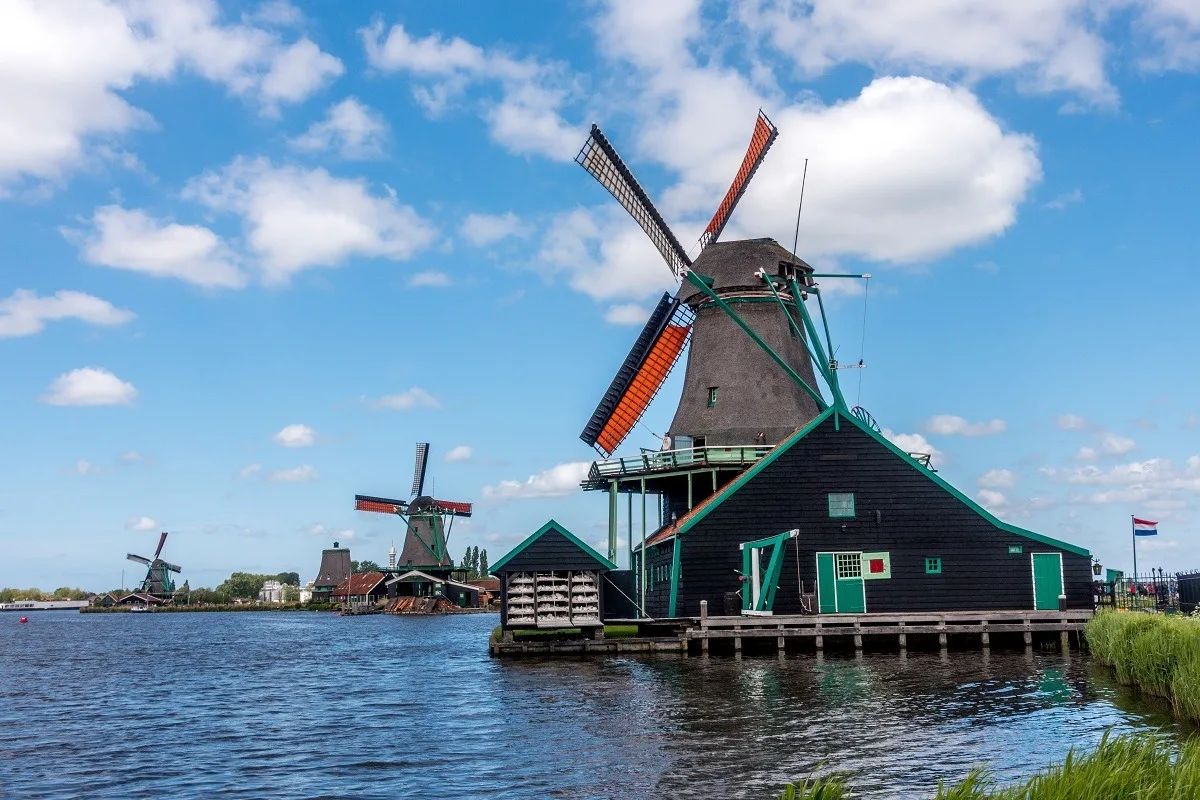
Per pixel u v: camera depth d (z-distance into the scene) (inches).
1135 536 1836.9
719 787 696.4
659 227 2148.1
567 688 1189.1
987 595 1706.4
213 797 724.7
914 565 1706.4
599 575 1648.6
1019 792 517.3
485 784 732.0
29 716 1175.6
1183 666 927.0
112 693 1424.7
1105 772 515.8
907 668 1298.0
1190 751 563.8
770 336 2085.4
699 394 2100.1
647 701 1060.5
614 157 2064.5
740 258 2102.6
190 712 1182.9
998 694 1058.7
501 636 1793.8
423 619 4662.9
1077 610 1577.3
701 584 1688.0
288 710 1169.4
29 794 748.6
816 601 1640.0
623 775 738.8
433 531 5423.2
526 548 1647.4
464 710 1071.0
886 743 821.2
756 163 2096.5
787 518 1705.2
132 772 822.5
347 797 711.1
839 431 1732.3
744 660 1429.6
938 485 1724.9
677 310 2203.5
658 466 1947.6
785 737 850.8
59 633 3742.6
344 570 7716.5
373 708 1150.3
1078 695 1045.2
